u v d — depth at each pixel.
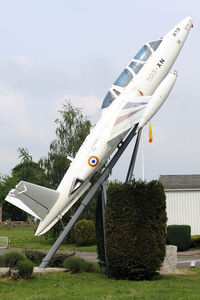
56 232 33.75
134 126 16.34
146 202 13.95
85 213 34.97
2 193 68.00
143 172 17.95
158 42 18.12
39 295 11.41
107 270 14.97
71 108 37.62
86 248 30.05
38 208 15.80
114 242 14.02
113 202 14.23
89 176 16.52
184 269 17.39
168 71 18.08
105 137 16.48
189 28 18.59
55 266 16.62
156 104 16.25
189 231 27.62
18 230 55.19
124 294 11.53
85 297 11.09
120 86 17.30
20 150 37.44
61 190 16.19
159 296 11.13
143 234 13.82
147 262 13.73
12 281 13.29
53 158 36.19
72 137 36.88
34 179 35.41
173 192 30.19
